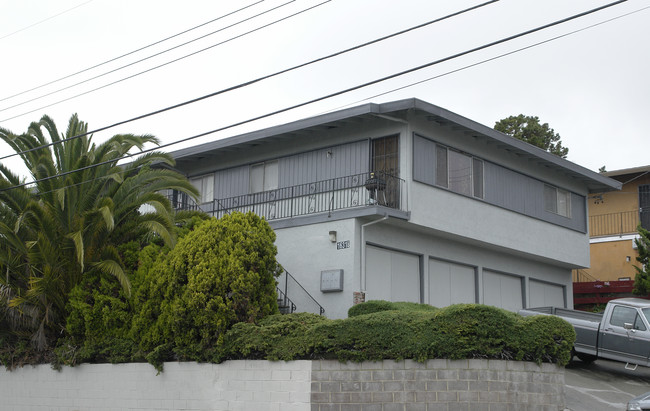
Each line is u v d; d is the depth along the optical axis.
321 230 19.98
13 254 18.20
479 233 22.41
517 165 24.67
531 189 25.11
